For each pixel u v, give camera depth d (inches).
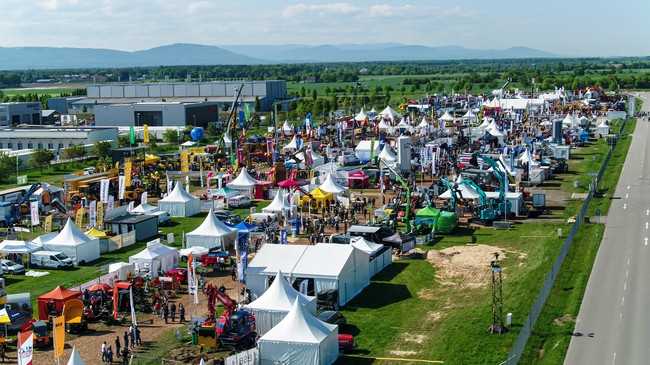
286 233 2689.5
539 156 4252.0
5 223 3075.8
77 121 7490.2
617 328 1697.8
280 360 1534.2
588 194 3344.0
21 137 5605.3
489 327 1723.7
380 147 4532.5
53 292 1875.0
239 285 2154.3
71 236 2460.6
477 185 3110.2
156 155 4793.3
